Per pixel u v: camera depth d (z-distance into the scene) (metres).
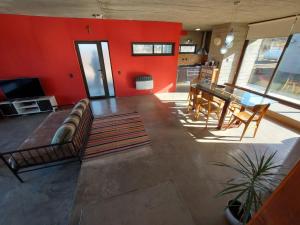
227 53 5.36
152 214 1.70
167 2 2.74
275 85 4.29
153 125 3.57
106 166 2.39
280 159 2.51
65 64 4.36
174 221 1.64
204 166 2.39
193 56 8.44
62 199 1.92
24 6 2.90
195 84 4.23
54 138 2.10
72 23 4.03
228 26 5.04
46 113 4.29
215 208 1.77
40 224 1.67
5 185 2.12
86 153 2.66
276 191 0.62
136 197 1.90
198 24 5.52
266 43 4.55
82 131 2.64
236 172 2.28
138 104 4.77
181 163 2.45
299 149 2.74
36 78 4.05
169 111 4.29
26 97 4.15
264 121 3.75
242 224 1.41
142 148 2.80
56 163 2.45
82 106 2.91
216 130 3.37
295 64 3.77
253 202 1.34
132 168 2.36
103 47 4.57
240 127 3.47
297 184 0.55
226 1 2.64
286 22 3.78
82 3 2.77
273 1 2.59
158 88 5.70
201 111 4.07
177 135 3.19
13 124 3.74
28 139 2.38
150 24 4.65
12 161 2.01
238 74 5.65
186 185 2.07
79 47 4.38
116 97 5.34
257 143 2.93
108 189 2.01
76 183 2.15
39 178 2.23
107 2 2.74
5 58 3.82
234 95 3.40
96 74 4.87
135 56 4.95
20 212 1.79
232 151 2.72
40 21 3.77
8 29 3.62
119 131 3.33
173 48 5.24
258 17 4.00
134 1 2.67
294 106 3.68
